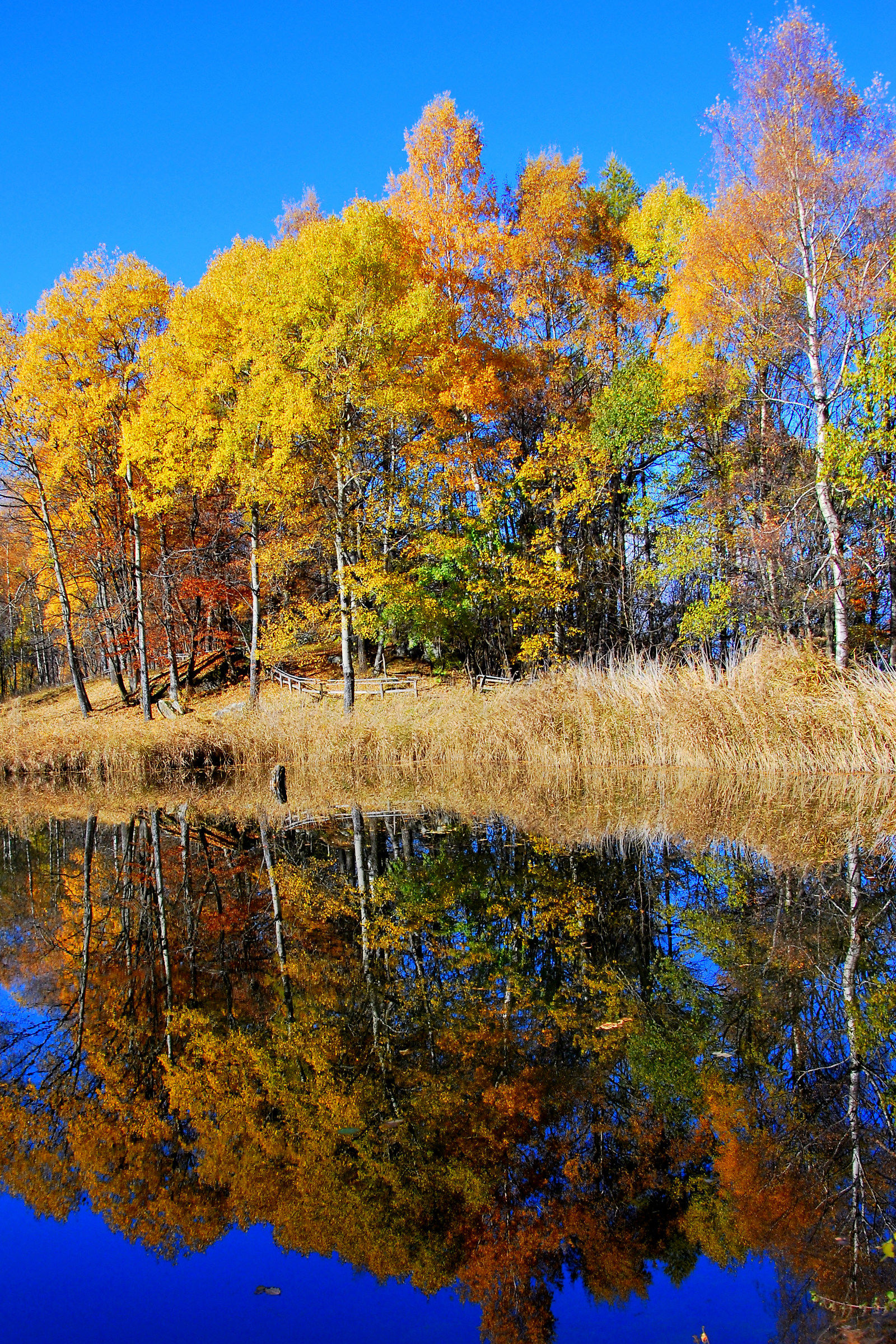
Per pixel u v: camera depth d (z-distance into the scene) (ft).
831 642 49.55
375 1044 14.89
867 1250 8.57
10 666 130.11
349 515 53.06
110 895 26.21
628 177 66.85
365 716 56.54
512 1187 10.48
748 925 19.72
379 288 50.52
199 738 52.90
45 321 58.18
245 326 51.21
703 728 41.47
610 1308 7.98
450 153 58.29
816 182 39.50
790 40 39.14
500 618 67.00
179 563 75.56
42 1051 15.39
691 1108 11.98
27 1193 11.03
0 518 71.46
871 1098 11.72
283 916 23.03
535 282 61.41
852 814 30.91
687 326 51.83
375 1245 9.49
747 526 51.90
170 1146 11.94
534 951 18.99
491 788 42.11
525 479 60.18
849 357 40.93
